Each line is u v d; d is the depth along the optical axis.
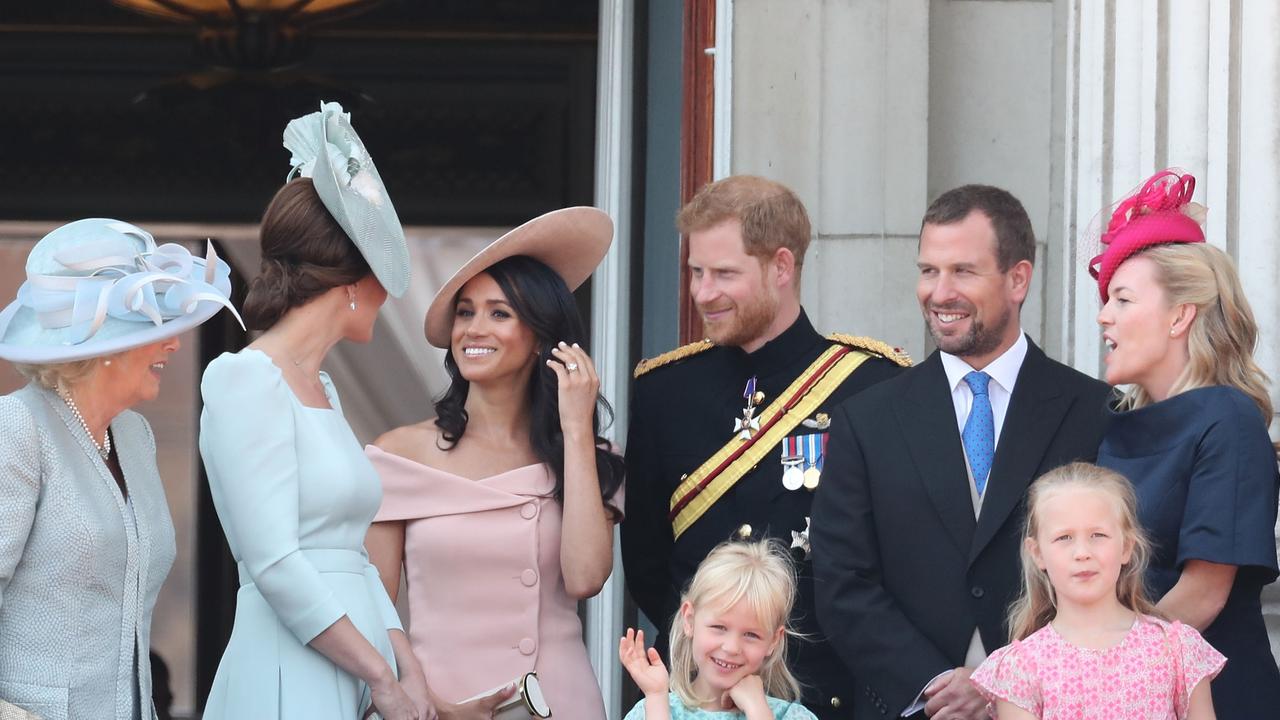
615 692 21.78
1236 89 17.88
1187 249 14.25
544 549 16.05
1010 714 13.38
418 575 15.98
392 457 16.14
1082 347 19.41
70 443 12.76
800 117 20.66
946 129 20.89
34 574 12.42
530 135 36.31
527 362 16.44
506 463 16.33
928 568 15.10
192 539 32.75
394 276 14.44
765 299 16.58
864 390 15.95
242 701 13.88
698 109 20.95
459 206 35.94
